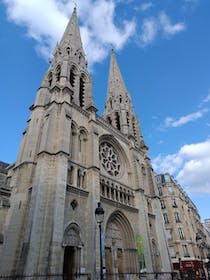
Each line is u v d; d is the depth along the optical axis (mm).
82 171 33625
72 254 26531
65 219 26656
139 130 63469
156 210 47688
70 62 49781
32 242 21906
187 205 80938
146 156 56688
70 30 61062
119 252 34562
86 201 30969
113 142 46875
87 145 37906
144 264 34906
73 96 42406
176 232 64188
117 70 78875
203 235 101562
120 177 43250
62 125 32719
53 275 20953
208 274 53938
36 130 34906
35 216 23562
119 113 61250
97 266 26047
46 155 28969
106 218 33094
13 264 22750
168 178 76250
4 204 27703
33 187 26406
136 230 38344
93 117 41875
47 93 41250
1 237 25141
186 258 59094
